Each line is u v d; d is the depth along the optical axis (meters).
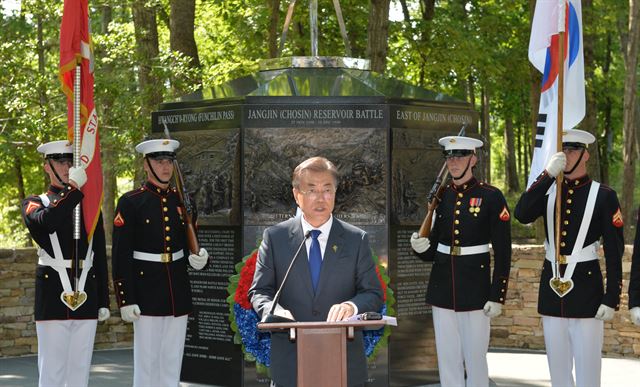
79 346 7.55
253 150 8.08
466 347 7.83
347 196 8.08
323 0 21.42
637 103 29.50
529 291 11.73
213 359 8.34
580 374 7.48
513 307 11.84
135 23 17.88
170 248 7.81
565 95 7.97
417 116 8.33
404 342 8.28
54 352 7.48
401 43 23.98
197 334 8.44
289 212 8.05
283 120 8.09
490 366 10.55
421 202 8.32
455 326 7.86
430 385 8.43
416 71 24.50
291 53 21.78
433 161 8.42
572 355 7.60
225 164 8.16
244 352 7.77
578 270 7.46
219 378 8.30
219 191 8.20
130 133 16.45
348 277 5.39
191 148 8.45
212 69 17.95
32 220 7.27
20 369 10.16
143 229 7.77
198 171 8.38
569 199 7.55
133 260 7.77
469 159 7.83
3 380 9.55
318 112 8.09
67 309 7.45
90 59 8.00
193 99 8.62
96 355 11.23
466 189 7.86
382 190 8.10
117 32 17.36
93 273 7.65
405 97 8.30
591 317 7.41
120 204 7.79
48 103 17.44
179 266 7.86
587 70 20.98
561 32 7.58
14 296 11.07
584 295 7.41
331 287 5.38
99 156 7.90
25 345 11.15
